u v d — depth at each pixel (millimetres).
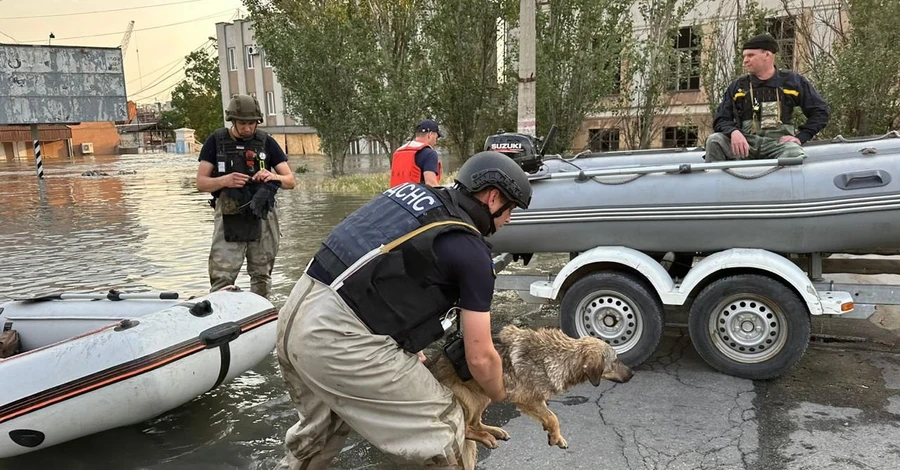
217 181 5035
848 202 4027
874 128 12172
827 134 12305
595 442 3602
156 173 28969
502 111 18156
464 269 2221
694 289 4504
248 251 5418
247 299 4418
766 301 4172
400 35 20234
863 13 12266
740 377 4336
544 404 2783
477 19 17109
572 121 15906
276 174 5281
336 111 21109
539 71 15508
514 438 3697
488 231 2475
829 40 15086
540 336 2793
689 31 17500
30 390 3311
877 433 3564
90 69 27766
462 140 18766
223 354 3955
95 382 3402
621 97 16172
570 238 4688
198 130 67062
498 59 18031
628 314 4500
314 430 2648
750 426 3699
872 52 11727
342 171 22188
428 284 2250
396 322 2252
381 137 19688
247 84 45312
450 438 2387
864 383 4219
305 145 43969
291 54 20703
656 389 4258
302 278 2377
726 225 4277
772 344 4219
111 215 14305
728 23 15594
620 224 4512
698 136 17719
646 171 4492
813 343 4949
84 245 10523
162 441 3787
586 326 4625
